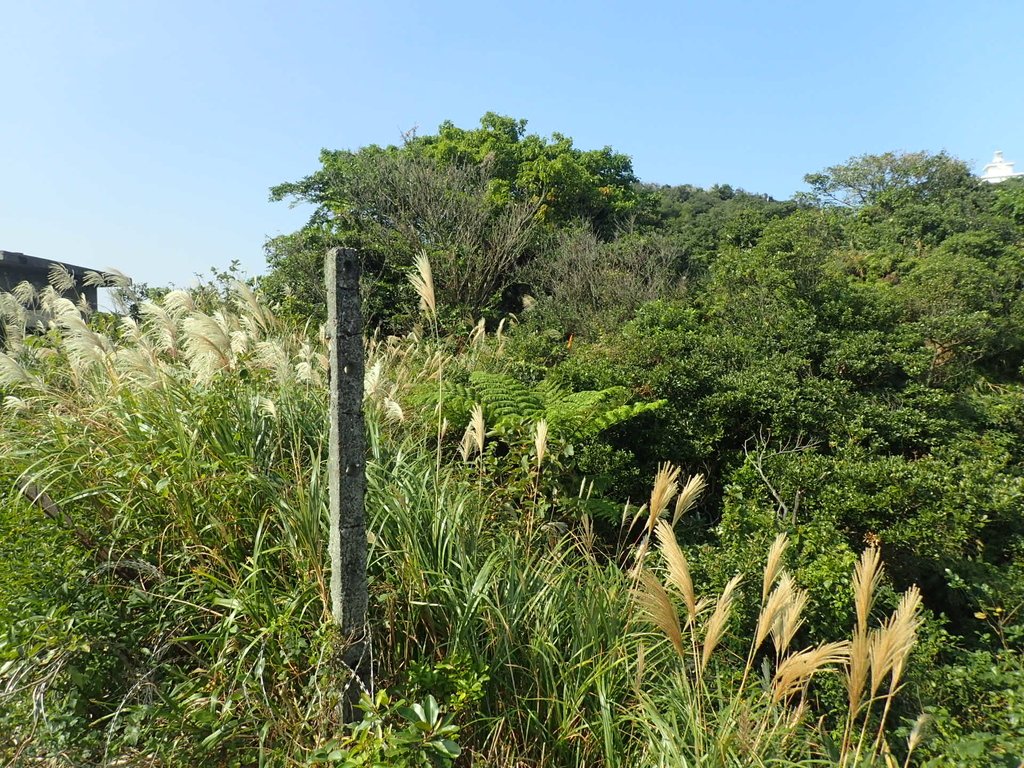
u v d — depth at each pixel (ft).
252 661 9.91
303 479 12.27
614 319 41.98
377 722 8.11
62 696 9.39
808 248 32.32
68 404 15.30
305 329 23.52
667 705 10.21
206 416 13.19
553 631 10.94
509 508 14.53
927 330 29.07
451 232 50.31
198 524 11.44
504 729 9.80
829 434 22.31
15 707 9.05
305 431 14.02
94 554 11.18
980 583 15.79
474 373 22.68
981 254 48.11
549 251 53.83
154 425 13.16
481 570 10.80
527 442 17.04
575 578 12.75
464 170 56.70
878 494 17.16
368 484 12.02
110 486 11.71
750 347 27.45
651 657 11.30
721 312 33.78
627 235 57.16
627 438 21.97
